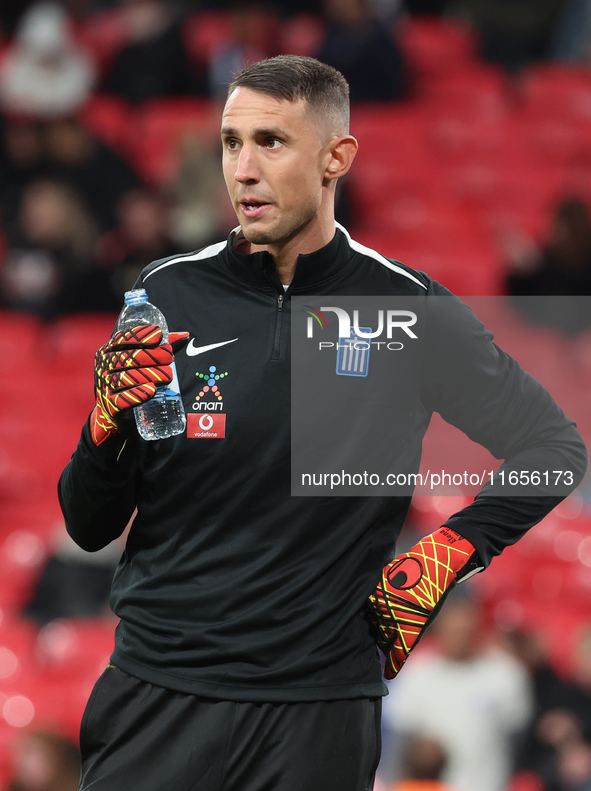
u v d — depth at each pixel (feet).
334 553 22.89
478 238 103.24
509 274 87.15
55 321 89.66
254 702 22.24
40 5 121.90
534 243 97.91
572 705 57.98
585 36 125.18
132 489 24.18
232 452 22.84
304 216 23.43
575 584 70.64
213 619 22.50
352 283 24.13
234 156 23.56
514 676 57.47
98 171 93.97
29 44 103.71
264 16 110.22
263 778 22.24
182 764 22.30
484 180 107.86
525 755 57.00
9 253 90.58
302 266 23.63
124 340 22.45
